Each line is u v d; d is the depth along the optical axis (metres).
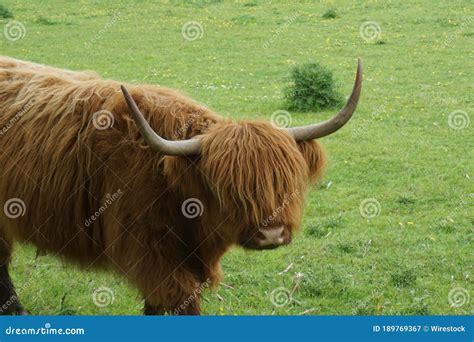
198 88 19.47
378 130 15.38
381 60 22.47
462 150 13.98
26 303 8.03
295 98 17.41
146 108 6.34
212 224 6.04
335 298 8.13
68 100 6.69
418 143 14.39
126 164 6.19
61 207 6.58
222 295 8.19
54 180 6.55
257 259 9.27
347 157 13.62
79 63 22.59
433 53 23.09
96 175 6.36
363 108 17.22
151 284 6.22
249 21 28.94
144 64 22.55
